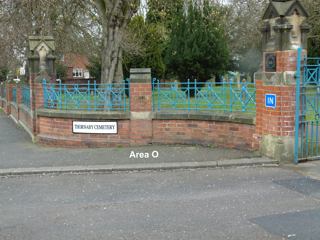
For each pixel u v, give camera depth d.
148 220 5.05
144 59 23.27
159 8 17.31
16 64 23.48
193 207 5.48
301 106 7.82
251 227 4.71
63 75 39.91
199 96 9.62
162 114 9.68
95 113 9.93
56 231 4.77
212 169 7.64
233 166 7.75
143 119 9.76
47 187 6.74
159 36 24.06
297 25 7.56
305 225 4.74
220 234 4.55
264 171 7.33
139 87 9.70
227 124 9.09
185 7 15.50
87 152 9.40
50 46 11.73
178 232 4.64
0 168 8.04
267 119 8.05
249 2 30.11
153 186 6.60
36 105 11.44
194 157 8.40
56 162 8.46
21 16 17.39
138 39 22.34
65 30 20.05
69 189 6.58
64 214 5.36
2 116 22.41
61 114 10.32
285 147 7.81
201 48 20.95
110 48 12.56
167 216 5.17
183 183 6.72
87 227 4.87
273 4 7.61
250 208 5.38
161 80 23.98
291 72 7.63
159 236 4.54
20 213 5.43
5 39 18.92
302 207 5.38
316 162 7.91
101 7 12.71
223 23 27.58
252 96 8.86
